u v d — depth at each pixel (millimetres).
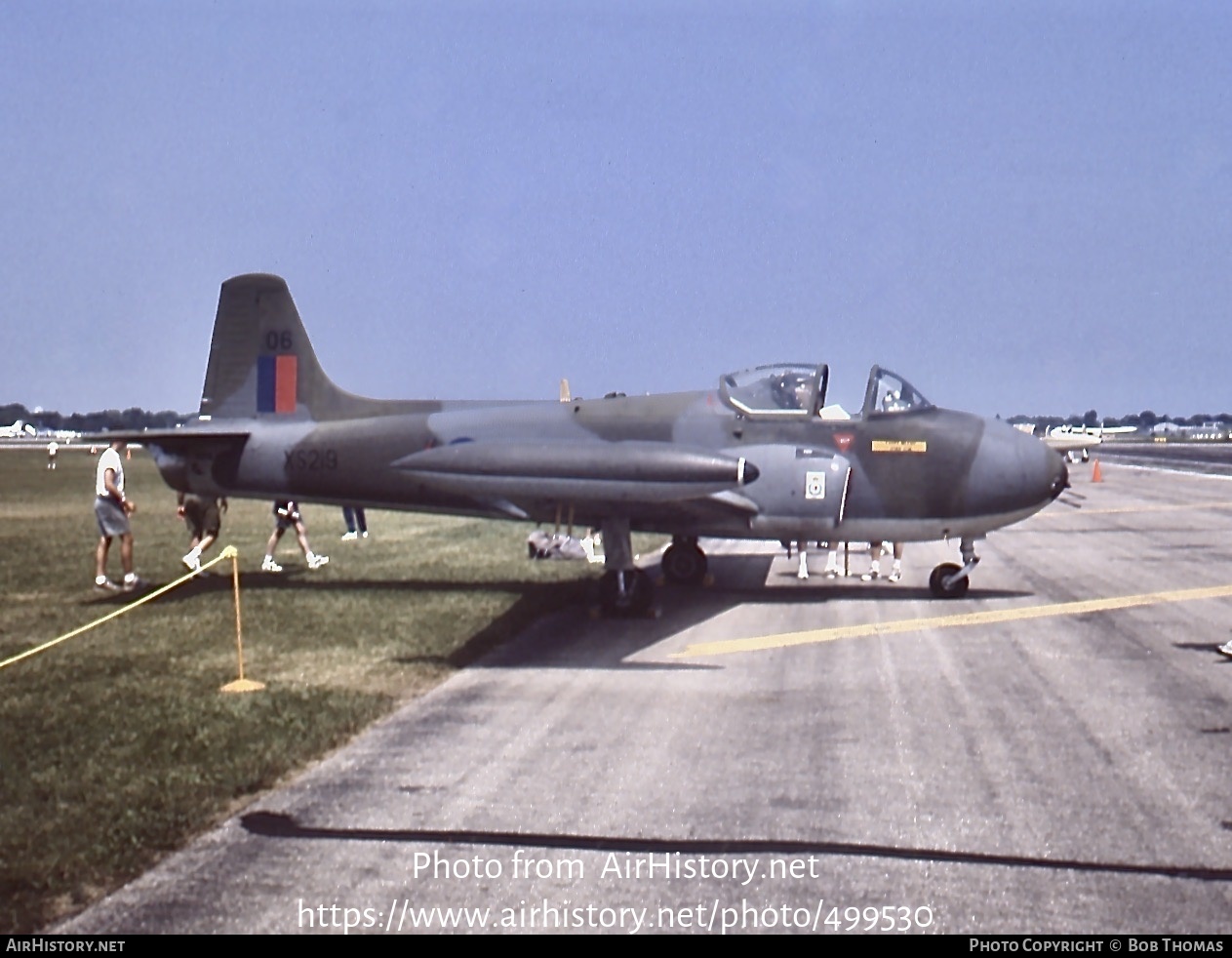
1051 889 5145
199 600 13945
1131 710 8336
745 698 8844
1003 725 7941
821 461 13219
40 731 7820
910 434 13438
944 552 19359
